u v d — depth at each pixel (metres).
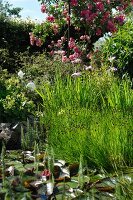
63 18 14.11
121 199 3.86
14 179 4.77
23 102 8.19
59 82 8.48
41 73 12.09
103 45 11.67
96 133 5.86
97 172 5.48
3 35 19.20
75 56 13.12
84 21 13.69
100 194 4.25
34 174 5.12
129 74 10.54
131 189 4.12
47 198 4.27
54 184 4.73
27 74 12.07
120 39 10.84
